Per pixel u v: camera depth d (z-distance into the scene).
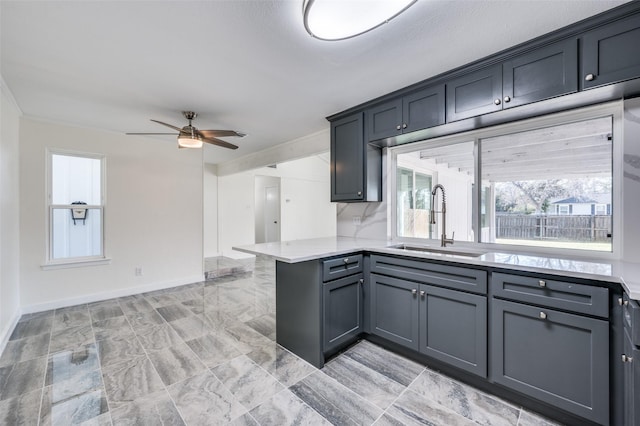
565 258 1.88
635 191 1.70
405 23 1.56
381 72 2.12
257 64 2.02
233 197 6.83
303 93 2.51
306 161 8.41
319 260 2.09
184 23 1.58
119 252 3.83
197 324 2.92
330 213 9.11
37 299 3.25
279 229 7.86
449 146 2.67
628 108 1.70
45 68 2.08
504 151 2.32
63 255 3.46
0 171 2.40
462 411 1.64
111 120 3.28
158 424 1.54
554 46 1.64
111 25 1.60
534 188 2.18
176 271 4.39
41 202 3.27
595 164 1.92
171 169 4.32
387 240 2.96
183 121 3.32
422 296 2.06
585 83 1.54
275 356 2.27
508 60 1.82
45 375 2.00
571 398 1.47
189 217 4.52
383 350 2.35
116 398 1.75
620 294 1.34
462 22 1.56
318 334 2.08
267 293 4.06
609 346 1.37
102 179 3.72
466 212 2.60
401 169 3.05
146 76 2.21
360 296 2.42
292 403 1.71
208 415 1.60
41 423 1.55
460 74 2.05
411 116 2.37
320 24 1.47
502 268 1.69
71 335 2.64
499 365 1.71
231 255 6.75
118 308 3.39
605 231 1.88
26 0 1.39
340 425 1.53
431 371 2.04
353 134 2.88
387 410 1.65
